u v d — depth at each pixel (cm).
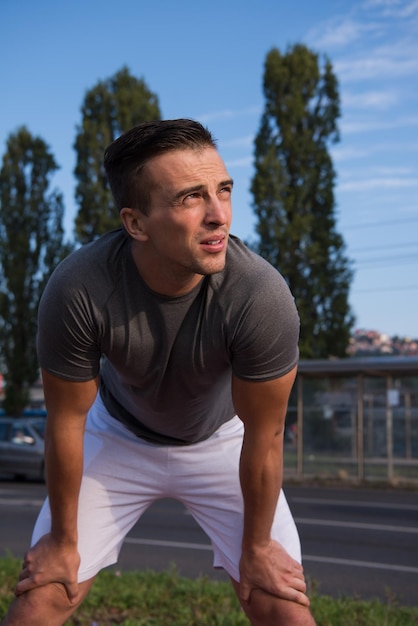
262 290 229
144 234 221
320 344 2422
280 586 269
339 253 2473
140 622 487
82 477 289
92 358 244
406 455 1739
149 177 214
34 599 270
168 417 270
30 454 1714
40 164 3006
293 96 2502
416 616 523
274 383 240
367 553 870
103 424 295
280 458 257
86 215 2741
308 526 1072
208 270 218
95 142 2756
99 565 288
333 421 1819
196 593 554
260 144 2520
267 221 2453
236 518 290
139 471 292
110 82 2881
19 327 2941
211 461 290
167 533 991
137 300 232
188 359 240
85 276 231
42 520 280
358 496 1488
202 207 215
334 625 486
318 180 2477
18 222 2983
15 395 2928
